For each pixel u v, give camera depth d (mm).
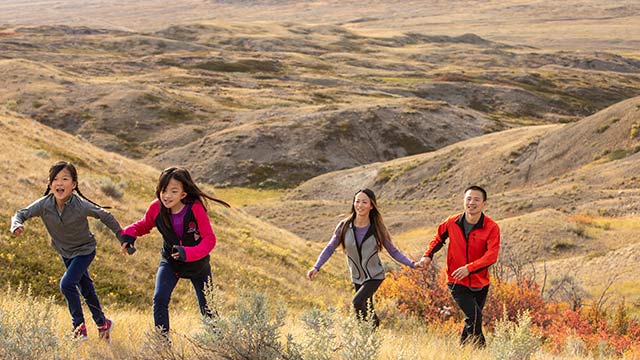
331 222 58531
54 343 4426
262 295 4457
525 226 39219
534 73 174375
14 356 4148
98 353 5215
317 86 143500
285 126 98125
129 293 14398
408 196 71625
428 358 6188
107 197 22594
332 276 23984
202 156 91750
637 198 44844
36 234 15273
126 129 99062
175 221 5969
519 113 140750
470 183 69062
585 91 162250
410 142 101625
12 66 118250
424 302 13641
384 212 60031
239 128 97875
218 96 120875
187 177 5938
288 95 128250
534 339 4848
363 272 7891
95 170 29047
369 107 106312
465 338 8023
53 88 108812
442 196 68750
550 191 53562
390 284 14359
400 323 12000
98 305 6617
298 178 89250
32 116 99062
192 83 136125
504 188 65125
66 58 161000
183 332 6438
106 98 106250
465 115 113688
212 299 4766
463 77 163250
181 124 102062
